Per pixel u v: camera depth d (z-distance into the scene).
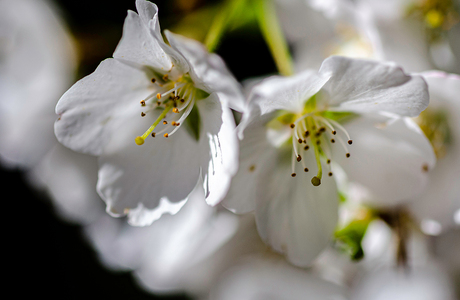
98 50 0.22
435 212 0.20
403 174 0.19
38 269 0.23
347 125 0.19
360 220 0.19
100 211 0.22
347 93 0.18
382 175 0.19
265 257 0.22
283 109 0.18
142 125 0.19
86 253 0.23
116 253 0.22
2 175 0.24
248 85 0.20
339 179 0.19
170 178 0.18
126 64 0.18
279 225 0.18
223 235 0.21
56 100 0.22
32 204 0.24
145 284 0.22
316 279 0.21
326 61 0.17
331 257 0.21
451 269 0.21
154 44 0.18
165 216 0.21
